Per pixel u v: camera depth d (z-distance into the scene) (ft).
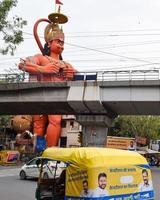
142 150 219.20
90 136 151.12
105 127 150.51
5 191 73.05
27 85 143.84
